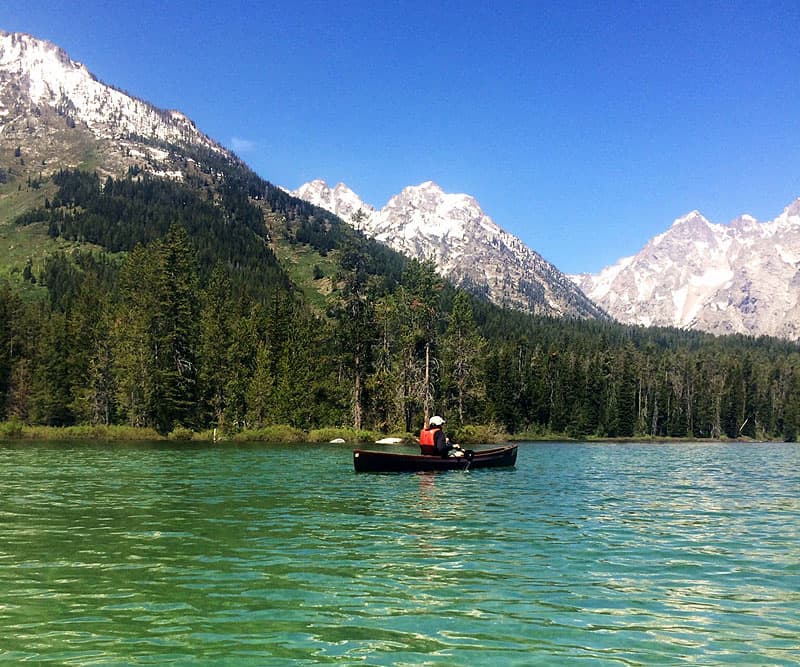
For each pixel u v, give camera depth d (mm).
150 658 7816
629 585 11500
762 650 8336
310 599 10320
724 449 92000
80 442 68625
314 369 92062
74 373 92688
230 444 69062
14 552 13672
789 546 15281
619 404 140000
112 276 183500
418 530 16719
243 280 179250
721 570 12742
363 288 91000
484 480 30906
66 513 19016
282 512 19562
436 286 94000
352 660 7793
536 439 126625
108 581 11336
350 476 31203
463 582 11484
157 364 85625
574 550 14477
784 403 158375
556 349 149250
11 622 9133
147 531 16156
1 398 98125
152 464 38469
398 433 84188
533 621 9367
